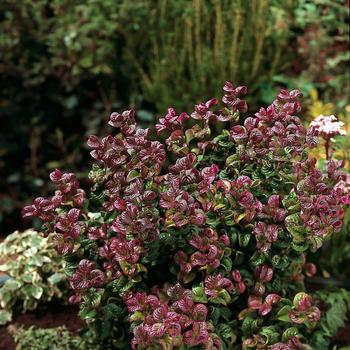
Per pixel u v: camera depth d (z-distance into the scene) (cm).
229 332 379
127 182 389
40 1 724
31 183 754
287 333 377
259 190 387
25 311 482
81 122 737
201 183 371
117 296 392
